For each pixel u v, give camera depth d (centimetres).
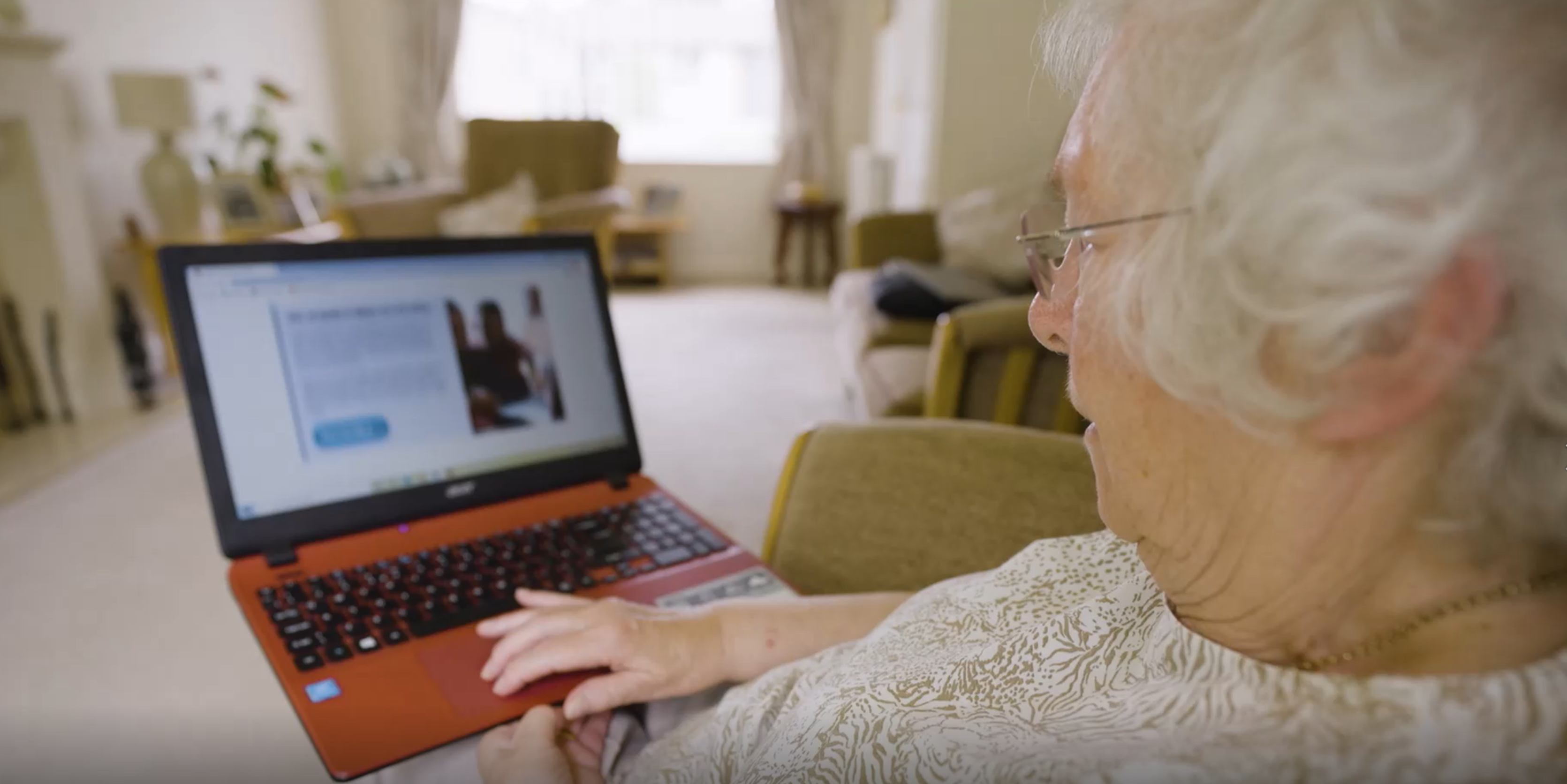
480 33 558
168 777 130
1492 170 25
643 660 62
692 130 586
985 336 172
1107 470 40
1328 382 28
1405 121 25
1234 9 29
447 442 82
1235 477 32
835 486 85
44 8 323
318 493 76
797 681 59
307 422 76
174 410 311
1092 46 37
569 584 73
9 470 254
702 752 57
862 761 45
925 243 335
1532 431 26
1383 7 26
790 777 47
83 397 300
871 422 90
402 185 522
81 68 341
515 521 82
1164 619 40
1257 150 27
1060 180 38
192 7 406
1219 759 31
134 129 329
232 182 371
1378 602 31
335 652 62
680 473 260
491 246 87
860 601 70
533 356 88
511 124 470
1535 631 28
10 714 146
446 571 73
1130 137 33
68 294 293
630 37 565
